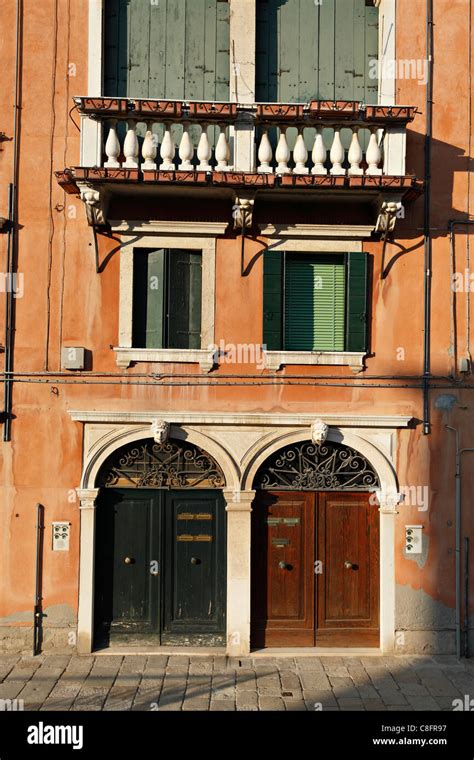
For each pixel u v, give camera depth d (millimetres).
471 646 8875
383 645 8820
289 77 9312
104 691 7672
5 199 8914
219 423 8773
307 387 8906
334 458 9039
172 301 8969
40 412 8828
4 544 8742
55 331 8891
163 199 8820
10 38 8992
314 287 9094
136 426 8805
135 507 8969
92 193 8211
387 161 8555
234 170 8445
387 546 8891
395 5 9109
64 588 8742
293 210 8914
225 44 9312
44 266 8930
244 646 8719
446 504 8969
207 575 8977
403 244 9055
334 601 9008
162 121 8375
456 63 9172
